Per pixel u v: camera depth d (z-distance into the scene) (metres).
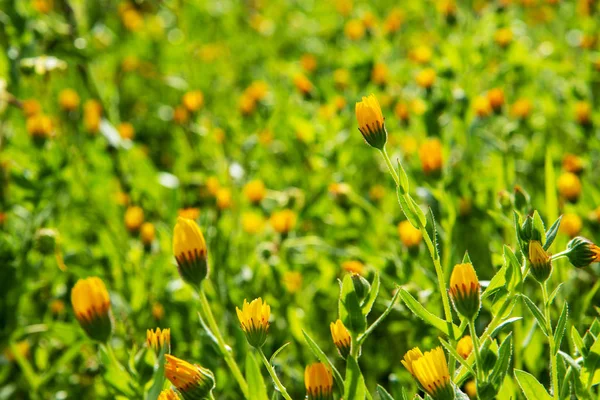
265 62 1.45
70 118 1.05
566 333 0.69
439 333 0.70
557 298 0.71
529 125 1.00
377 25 1.34
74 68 1.19
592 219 0.75
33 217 0.82
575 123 0.93
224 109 1.23
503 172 0.80
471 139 0.91
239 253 0.86
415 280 0.73
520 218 0.58
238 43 1.53
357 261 0.81
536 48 1.30
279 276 0.80
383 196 0.92
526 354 0.69
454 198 0.80
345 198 0.86
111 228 0.89
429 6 1.44
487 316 0.73
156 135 1.29
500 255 0.69
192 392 0.56
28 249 0.80
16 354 0.77
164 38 1.47
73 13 1.06
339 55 1.40
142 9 1.55
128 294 0.80
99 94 1.05
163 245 0.80
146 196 0.95
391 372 0.80
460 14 1.33
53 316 0.83
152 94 1.40
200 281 0.58
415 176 0.81
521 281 0.57
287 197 0.91
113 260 0.81
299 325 0.75
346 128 1.01
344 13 1.54
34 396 0.77
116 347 0.78
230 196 0.88
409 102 1.12
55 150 0.88
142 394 0.60
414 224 0.57
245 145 1.00
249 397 0.59
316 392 0.56
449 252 0.75
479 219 0.81
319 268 0.83
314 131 0.98
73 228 0.93
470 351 0.60
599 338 0.56
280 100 1.13
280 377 0.76
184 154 1.06
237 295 0.79
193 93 1.05
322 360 0.57
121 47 1.43
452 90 0.95
